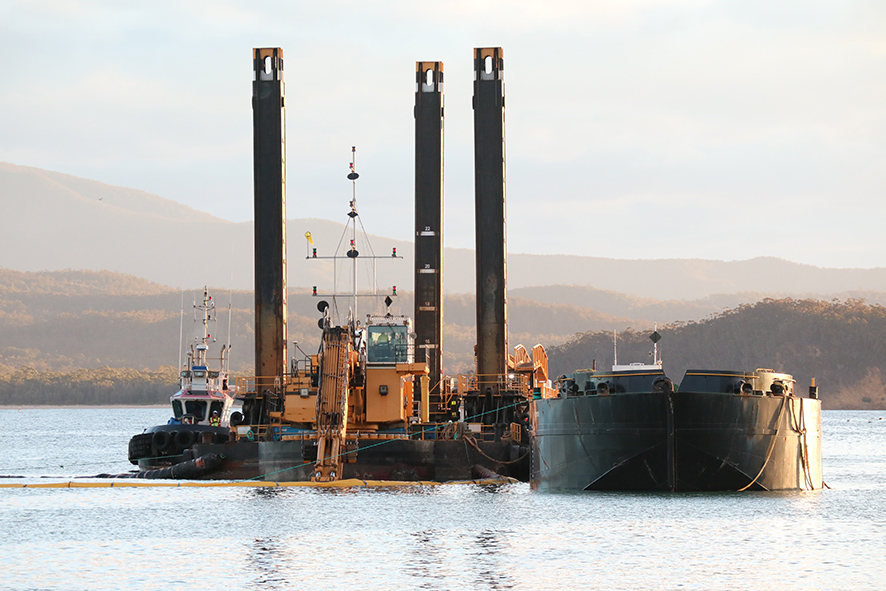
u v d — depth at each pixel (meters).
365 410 106.81
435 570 61.94
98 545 70.69
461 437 106.69
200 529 76.44
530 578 59.84
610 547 67.19
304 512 83.69
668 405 79.12
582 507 80.75
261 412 118.00
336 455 102.06
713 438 79.69
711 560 63.69
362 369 106.81
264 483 102.50
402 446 102.94
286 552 67.56
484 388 119.31
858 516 77.12
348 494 94.50
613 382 82.69
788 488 84.56
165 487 104.06
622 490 82.00
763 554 65.25
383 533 73.62
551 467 87.19
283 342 119.94
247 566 63.50
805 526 73.38
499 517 78.75
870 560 63.69
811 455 88.44
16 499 96.00
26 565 64.44
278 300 119.81
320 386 103.31
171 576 61.06
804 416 86.81
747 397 80.75
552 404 86.69
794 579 59.38
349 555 66.25
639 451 80.38
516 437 109.19
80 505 90.62
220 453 108.38
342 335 104.44
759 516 76.56
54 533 75.62
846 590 57.06
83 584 59.38
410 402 109.69
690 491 80.81
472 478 102.81
